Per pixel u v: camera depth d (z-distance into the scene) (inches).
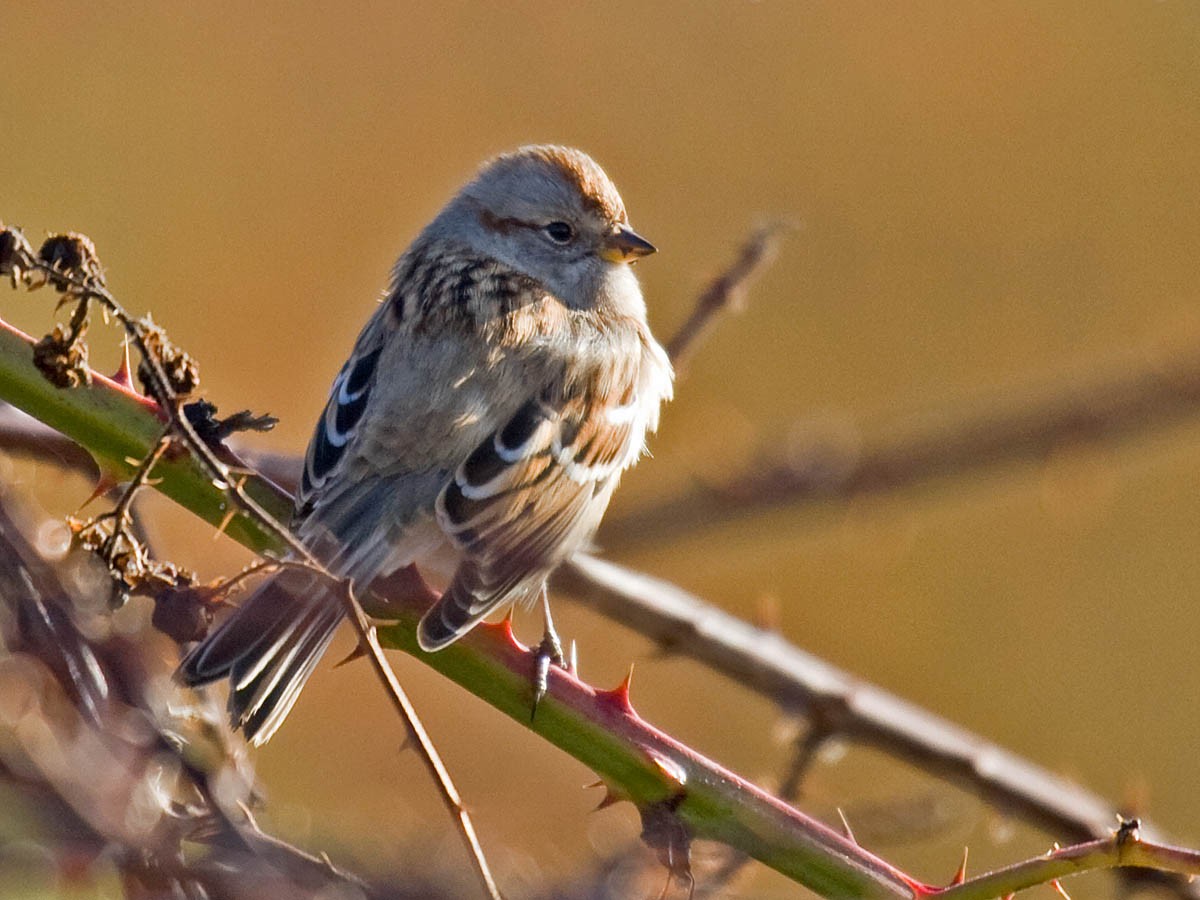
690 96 609.3
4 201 532.7
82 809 195.3
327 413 321.1
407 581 294.7
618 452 340.5
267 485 289.4
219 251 539.8
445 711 435.8
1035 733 572.7
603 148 591.2
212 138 556.7
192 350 528.1
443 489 309.7
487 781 422.0
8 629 215.5
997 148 621.0
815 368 585.0
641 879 240.4
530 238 379.9
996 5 641.6
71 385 228.4
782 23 620.7
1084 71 639.8
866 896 238.8
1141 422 328.8
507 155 390.6
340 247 550.3
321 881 204.4
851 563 566.9
